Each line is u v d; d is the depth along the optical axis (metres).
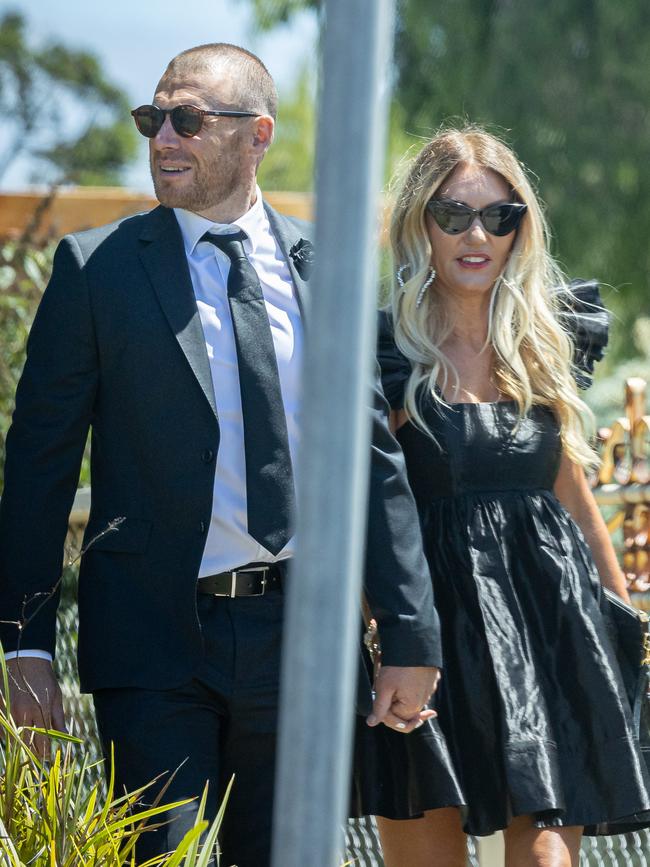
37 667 10.36
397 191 12.09
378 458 10.61
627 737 10.98
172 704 10.18
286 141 57.72
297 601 5.28
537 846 10.73
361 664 10.71
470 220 11.63
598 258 45.66
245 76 10.70
